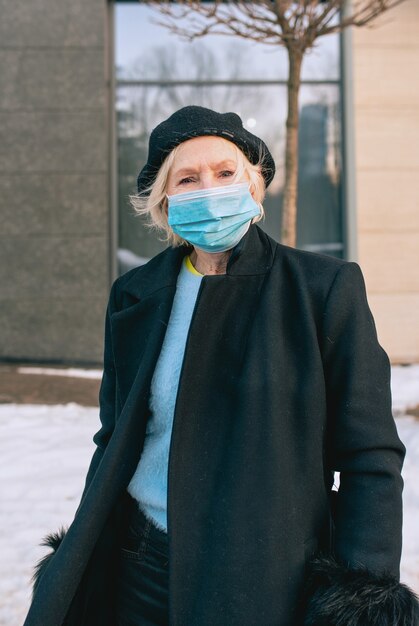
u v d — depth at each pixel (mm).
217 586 1236
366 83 8453
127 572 1487
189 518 1309
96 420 5645
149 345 1484
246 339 1382
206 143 1468
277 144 8805
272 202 8836
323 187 8797
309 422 1298
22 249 8375
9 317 8398
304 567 1246
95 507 1405
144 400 1465
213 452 1345
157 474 1461
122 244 8734
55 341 8391
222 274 1476
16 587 2861
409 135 8484
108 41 8586
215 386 1381
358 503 1259
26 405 6172
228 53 8727
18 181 8352
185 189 1494
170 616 1265
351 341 1342
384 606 1136
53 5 8312
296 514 1256
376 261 8508
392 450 1309
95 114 8336
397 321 8484
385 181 8484
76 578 1367
